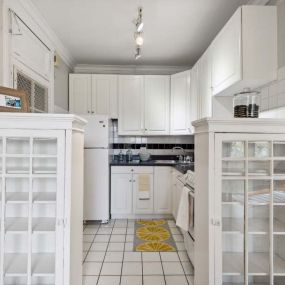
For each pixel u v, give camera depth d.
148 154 4.55
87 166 3.90
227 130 1.67
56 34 3.31
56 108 3.66
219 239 1.69
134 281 2.31
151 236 3.40
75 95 4.32
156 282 2.29
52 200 1.59
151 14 2.76
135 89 4.40
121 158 4.61
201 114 3.32
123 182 4.16
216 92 2.70
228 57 2.37
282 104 2.06
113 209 4.15
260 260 1.79
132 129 4.40
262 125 1.66
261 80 2.15
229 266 1.75
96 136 3.91
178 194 3.56
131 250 2.96
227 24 2.38
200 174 1.93
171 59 4.23
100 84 4.37
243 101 2.00
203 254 1.84
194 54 3.99
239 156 1.74
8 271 1.57
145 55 4.05
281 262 1.77
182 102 4.13
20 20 2.44
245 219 1.70
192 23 2.96
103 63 4.49
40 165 1.77
